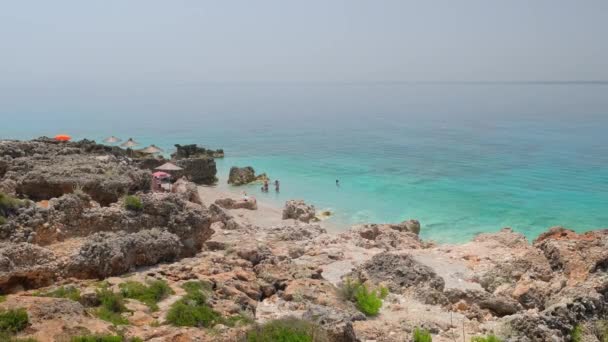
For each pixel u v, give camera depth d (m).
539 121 159.25
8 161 34.09
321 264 30.55
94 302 18.48
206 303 19.19
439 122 159.62
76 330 15.20
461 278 27.80
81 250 22.83
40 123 147.88
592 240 26.91
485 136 122.62
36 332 14.91
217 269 23.91
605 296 23.08
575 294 22.38
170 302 19.30
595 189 66.31
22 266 21.23
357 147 104.69
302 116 183.75
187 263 24.66
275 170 79.56
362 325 20.23
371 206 58.34
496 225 51.16
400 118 175.38
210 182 69.62
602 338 20.67
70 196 25.20
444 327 20.92
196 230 28.28
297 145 107.44
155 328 16.42
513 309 23.58
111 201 30.58
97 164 34.69
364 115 189.38
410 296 24.86
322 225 50.41
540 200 60.81
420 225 50.91
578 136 120.12
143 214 27.02
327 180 72.31
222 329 16.72
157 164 65.06
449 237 47.50
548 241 27.67
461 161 87.56
